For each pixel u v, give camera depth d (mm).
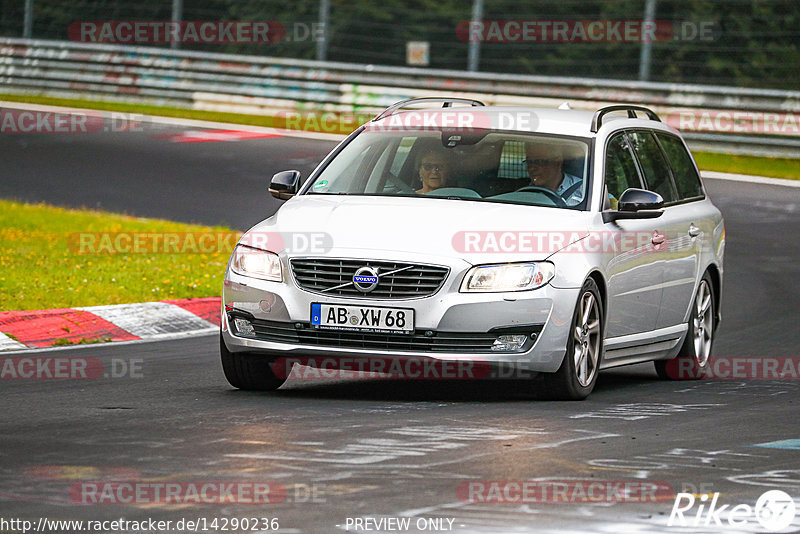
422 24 117250
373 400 24031
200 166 68875
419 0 117125
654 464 18391
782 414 23500
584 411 23219
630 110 29797
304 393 24938
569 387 24297
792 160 72938
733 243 52062
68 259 43250
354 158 27438
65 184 63875
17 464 17516
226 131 81188
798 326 36750
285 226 24656
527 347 23625
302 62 86500
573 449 19312
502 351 23516
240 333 24562
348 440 19594
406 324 23406
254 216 56562
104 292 37312
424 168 26531
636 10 109250
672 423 22125
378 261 23578
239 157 71688
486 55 115625
